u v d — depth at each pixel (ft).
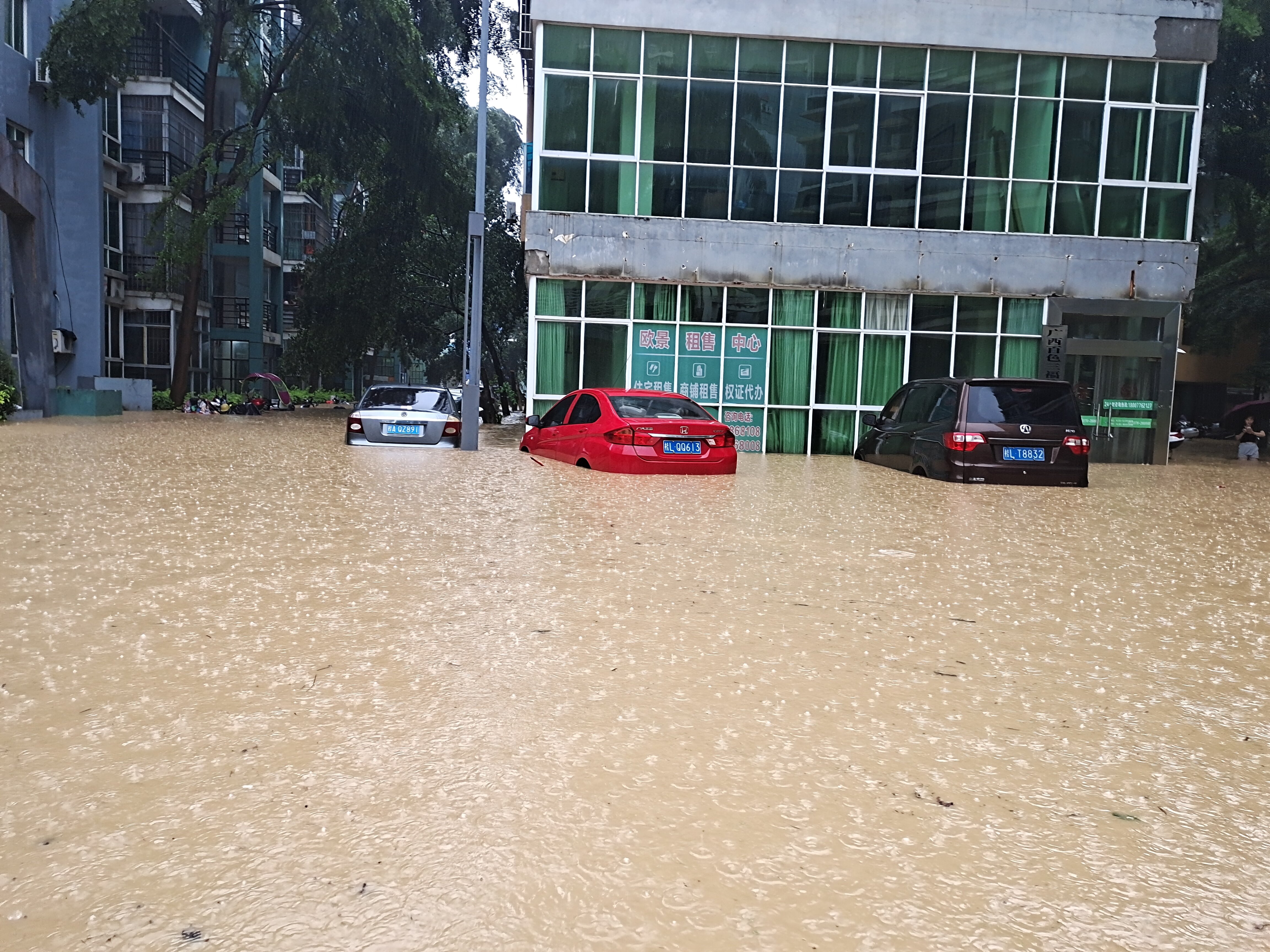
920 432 45.60
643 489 35.09
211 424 79.77
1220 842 8.35
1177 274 67.05
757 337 65.98
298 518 25.67
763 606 16.87
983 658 13.93
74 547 20.70
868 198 66.03
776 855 7.91
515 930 6.78
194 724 10.52
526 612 15.94
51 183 100.48
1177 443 71.10
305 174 176.76
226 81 135.54
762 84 65.00
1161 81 66.95
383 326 114.62
